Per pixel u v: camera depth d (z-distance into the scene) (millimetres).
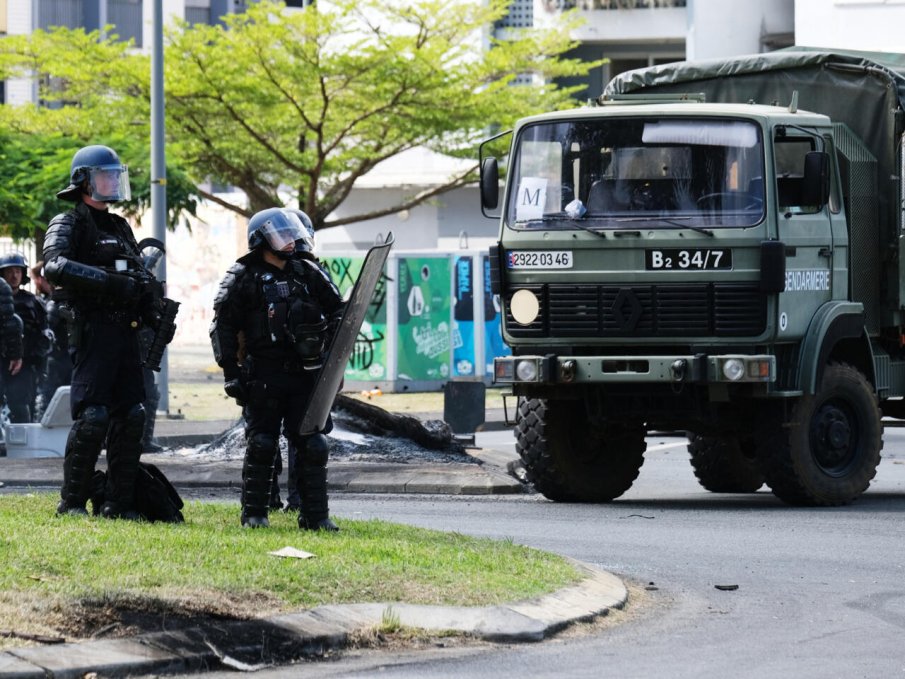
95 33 87562
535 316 33031
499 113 90438
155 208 59281
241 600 17781
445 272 77250
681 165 32500
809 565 24891
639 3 113625
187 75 83688
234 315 23391
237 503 28641
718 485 38062
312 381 23641
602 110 33062
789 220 32406
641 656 17438
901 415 39062
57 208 61375
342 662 16656
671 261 32156
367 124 88812
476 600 19047
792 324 32438
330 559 20422
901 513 32156
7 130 68125
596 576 22109
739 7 110812
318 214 93000
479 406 44875
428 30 88500
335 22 85875
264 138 89062
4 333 42125
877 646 18359
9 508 24953
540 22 115375
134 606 17156
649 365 31984
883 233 35156
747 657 17531
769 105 35188
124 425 23797
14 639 15633
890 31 100188
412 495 35156
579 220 32812
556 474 34188
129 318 23734
